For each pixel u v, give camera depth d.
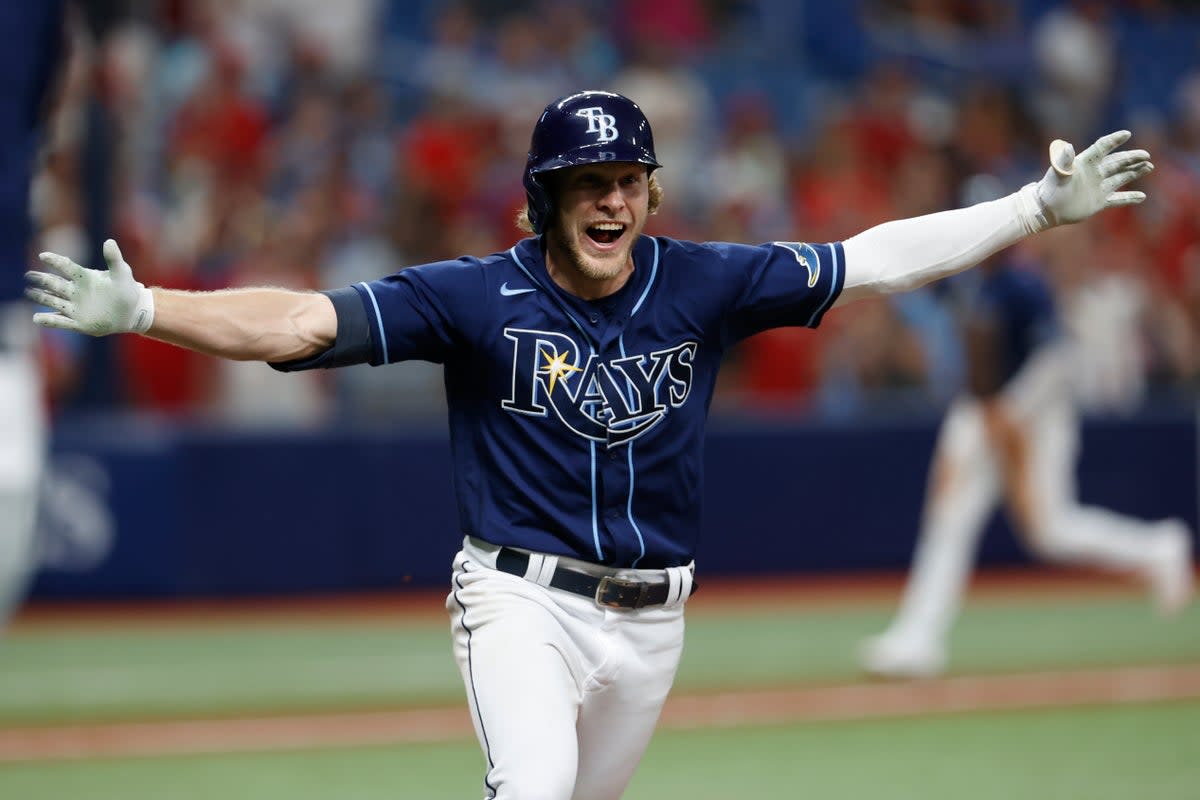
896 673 35.41
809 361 51.38
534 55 62.12
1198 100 71.19
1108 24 73.00
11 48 16.03
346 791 25.38
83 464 44.03
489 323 15.28
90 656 38.28
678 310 15.64
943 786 25.64
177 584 44.56
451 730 30.12
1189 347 57.41
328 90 56.69
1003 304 34.72
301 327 14.78
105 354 46.16
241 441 44.97
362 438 45.84
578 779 16.42
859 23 70.25
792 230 56.97
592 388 15.32
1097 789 25.33
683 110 59.69
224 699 33.19
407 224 51.84
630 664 15.76
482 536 15.48
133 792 25.27
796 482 49.38
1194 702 32.59
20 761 27.53
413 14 62.97
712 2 68.31
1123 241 57.56
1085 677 35.44
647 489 15.61
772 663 37.31
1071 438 35.81
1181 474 52.41
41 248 43.28
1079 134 68.38
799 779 26.14
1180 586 36.44
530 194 15.17
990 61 70.88
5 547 17.02
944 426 50.81
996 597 48.16
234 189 51.25
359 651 38.97
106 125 45.81
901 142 62.62
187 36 56.81
